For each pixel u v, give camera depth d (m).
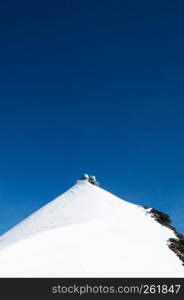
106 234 51.09
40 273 37.91
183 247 55.44
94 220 55.00
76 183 73.75
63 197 68.44
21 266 38.38
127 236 52.53
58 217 58.97
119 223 56.53
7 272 36.88
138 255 47.41
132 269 43.16
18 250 41.25
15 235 56.06
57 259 41.09
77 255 42.81
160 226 63.03
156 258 48.06
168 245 54.69
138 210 68.62
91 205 62.00
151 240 54.06
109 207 62.22
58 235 46.84
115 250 46.78
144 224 60.38
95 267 41.31
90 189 69.25
